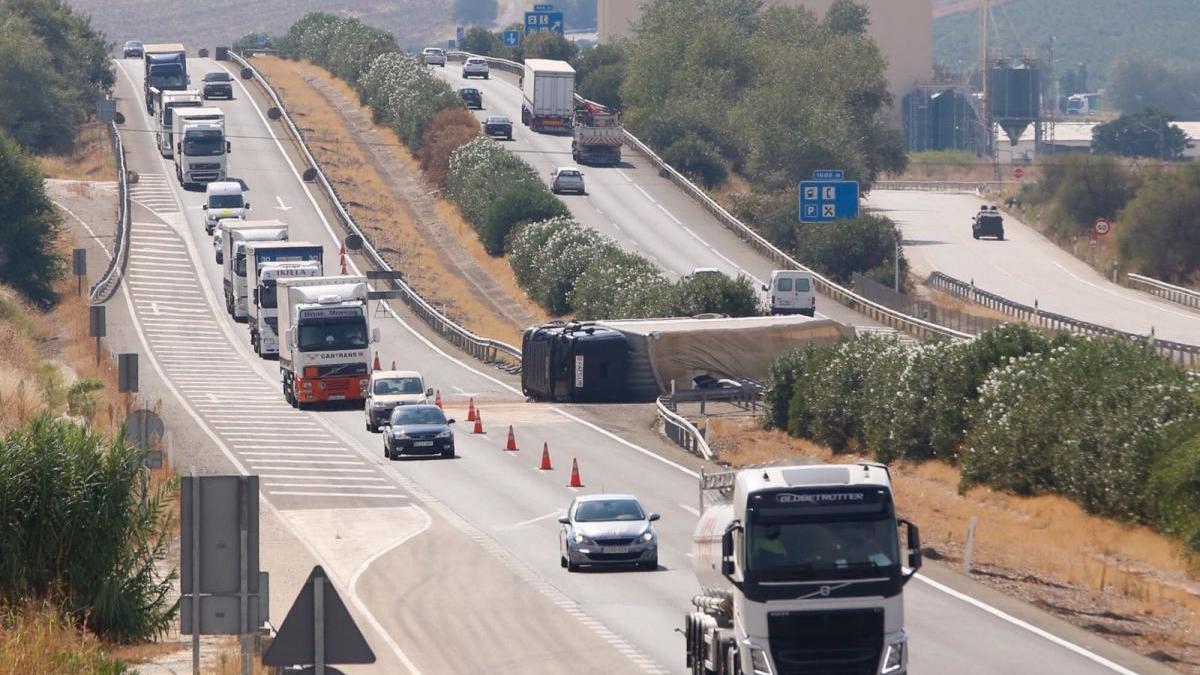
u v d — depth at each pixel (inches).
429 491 7199.8
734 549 3545.8
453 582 5369.1
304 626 2444.6
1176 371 7057.1
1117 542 6294.3
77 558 4261.8
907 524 3506.4
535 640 4520.2
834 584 3430.1
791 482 3494.1
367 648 2453.2
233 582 2716.5
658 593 5187.0
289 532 6250.0
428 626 4712.1
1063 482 6811.0
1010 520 6791.3
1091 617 4744.1
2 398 7790.4
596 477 7573.8
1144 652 4281.5
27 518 4210.1
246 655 2763.3
